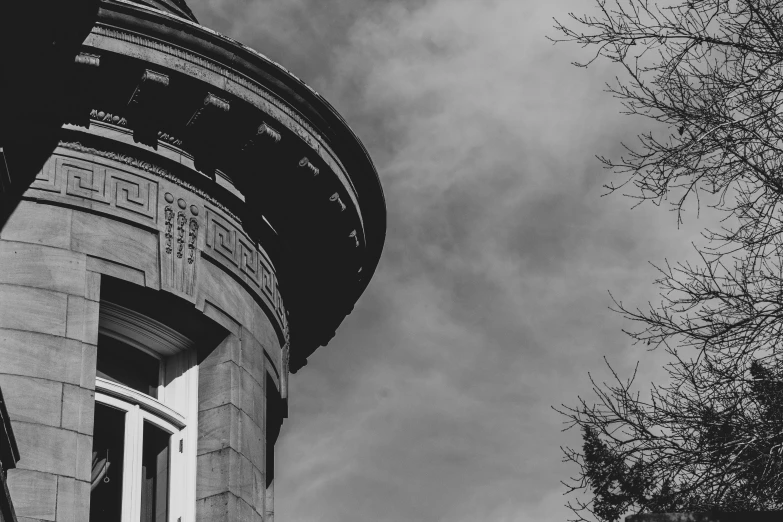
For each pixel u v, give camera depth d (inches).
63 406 733.3
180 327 828.0
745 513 497.0
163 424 803.4
